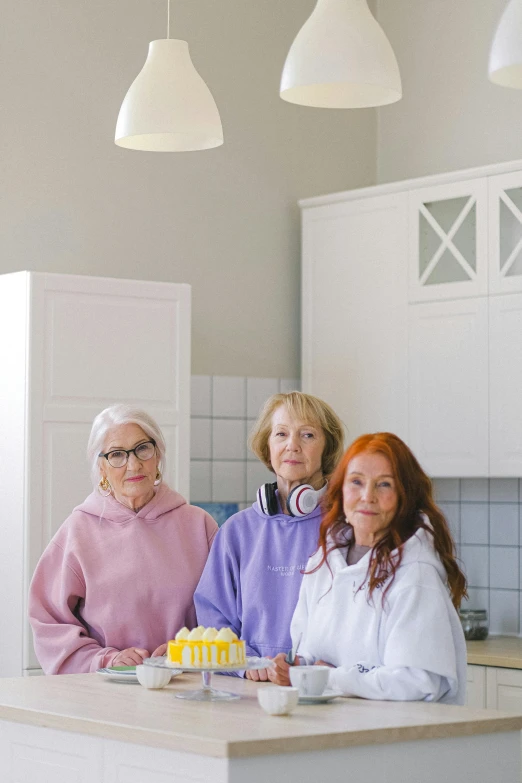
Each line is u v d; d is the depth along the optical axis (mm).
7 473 3883
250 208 5016
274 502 2832
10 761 2434
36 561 3783
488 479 4727
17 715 2361
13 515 3840
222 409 4887
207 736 2000
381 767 2127
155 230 4734
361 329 4777
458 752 2225
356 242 4809
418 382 4566
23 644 3744
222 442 4883
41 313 3854
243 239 4988
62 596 3088
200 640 2443
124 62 4672
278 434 2830
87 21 4582
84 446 3916
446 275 4512
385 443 2484
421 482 2502
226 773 1960
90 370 3945
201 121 2895
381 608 2441
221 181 4934
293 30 5215
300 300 5145
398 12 5262
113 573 3080
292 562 2770
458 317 4449
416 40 5184
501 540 4672
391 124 5316
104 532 3145
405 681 2363
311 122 5219
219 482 4867
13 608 3803
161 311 4113
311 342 4957
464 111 4977
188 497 4152
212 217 4902
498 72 2395
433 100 5113
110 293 4000
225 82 4973
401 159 5266
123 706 2350
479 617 4445
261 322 5027
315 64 2568
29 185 4406
